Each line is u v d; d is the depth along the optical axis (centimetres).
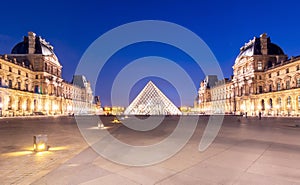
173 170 671
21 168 688
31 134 1681
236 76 10119
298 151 955
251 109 8562
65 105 11169
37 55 9294
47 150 975
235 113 9562
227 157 840
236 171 659
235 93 10088
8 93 7062
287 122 3328
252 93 8525
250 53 8975
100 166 709
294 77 6644
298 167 699
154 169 681
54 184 548
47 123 3234
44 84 9331
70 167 697
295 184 553
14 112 7344
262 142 1216
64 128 2231
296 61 6475
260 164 735
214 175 623
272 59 8656
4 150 988
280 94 7112
